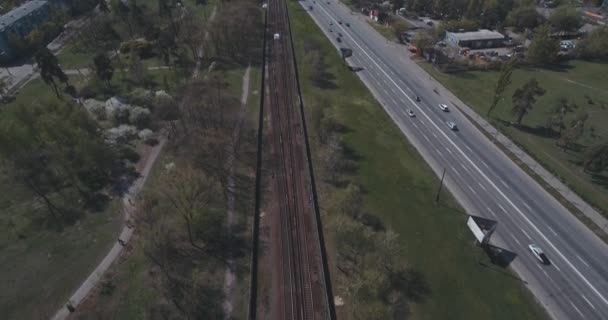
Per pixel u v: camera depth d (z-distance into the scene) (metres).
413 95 134.75
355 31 196.38
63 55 167.75
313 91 138.12
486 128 114.88
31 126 89.19
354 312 63.81
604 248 75.50
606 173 95.56
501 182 93.06
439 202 87.44
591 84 142.00
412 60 162.62
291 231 80.25
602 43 160.88
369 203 86.75
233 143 105.06
